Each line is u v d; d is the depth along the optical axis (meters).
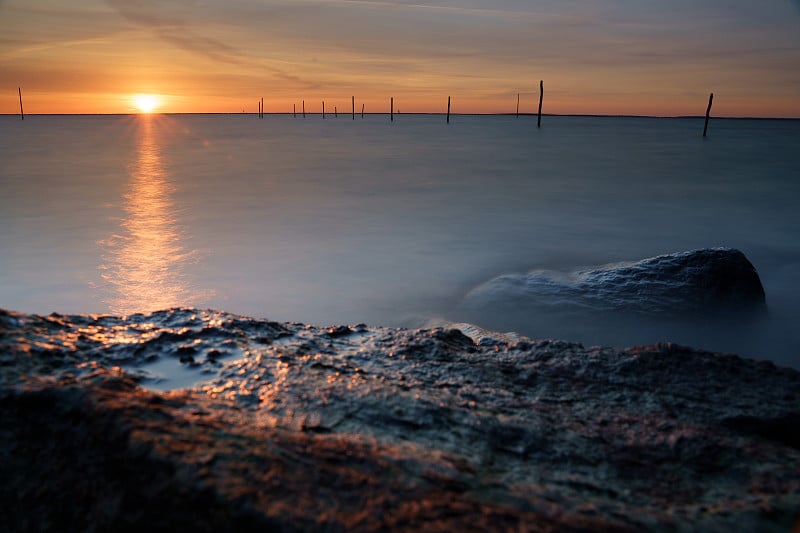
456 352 2.27
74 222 15.37
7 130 80.06
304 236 13.87
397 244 13.02
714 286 7.75
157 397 1.43
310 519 1.01
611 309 7.68
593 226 15.30
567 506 1.22
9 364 1.55
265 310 8.77
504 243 13.18
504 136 65.88
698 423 1.76
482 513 1.08
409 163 33.41
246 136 67.44
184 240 13.39
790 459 1.57
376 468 1.23
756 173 28.42
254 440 1.26
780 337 7.35
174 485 1.09
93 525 1.15
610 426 1.70
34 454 1.29
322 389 1.69
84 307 8.90
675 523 1.19
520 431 1.59
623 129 92.75
